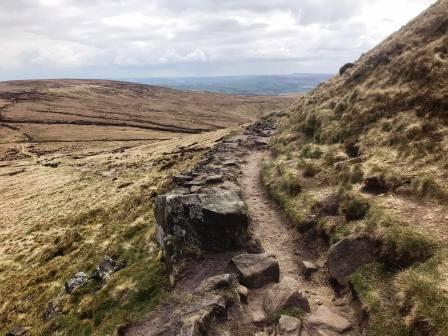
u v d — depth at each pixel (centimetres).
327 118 3303
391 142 2211
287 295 1337
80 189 6241
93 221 3847
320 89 5247
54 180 7969
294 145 3488
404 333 1042
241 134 5675
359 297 1273
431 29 3198
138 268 2067
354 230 1623
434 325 977
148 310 1634
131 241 2588
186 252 1819
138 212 3294
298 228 1955
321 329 1192
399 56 3150
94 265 2547
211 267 1703
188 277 1708
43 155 13788
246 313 1335
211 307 1300
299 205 2133
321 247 1764
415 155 1933
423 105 2272
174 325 1323
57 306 2184
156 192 3622
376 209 1628
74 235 3409
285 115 6125
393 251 1362
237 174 3128
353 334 1167
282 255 1786
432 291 1060
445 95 2170
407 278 1174
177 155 6588
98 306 1881
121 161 8488
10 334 2170
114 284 2002
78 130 19575
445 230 1341
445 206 1498
